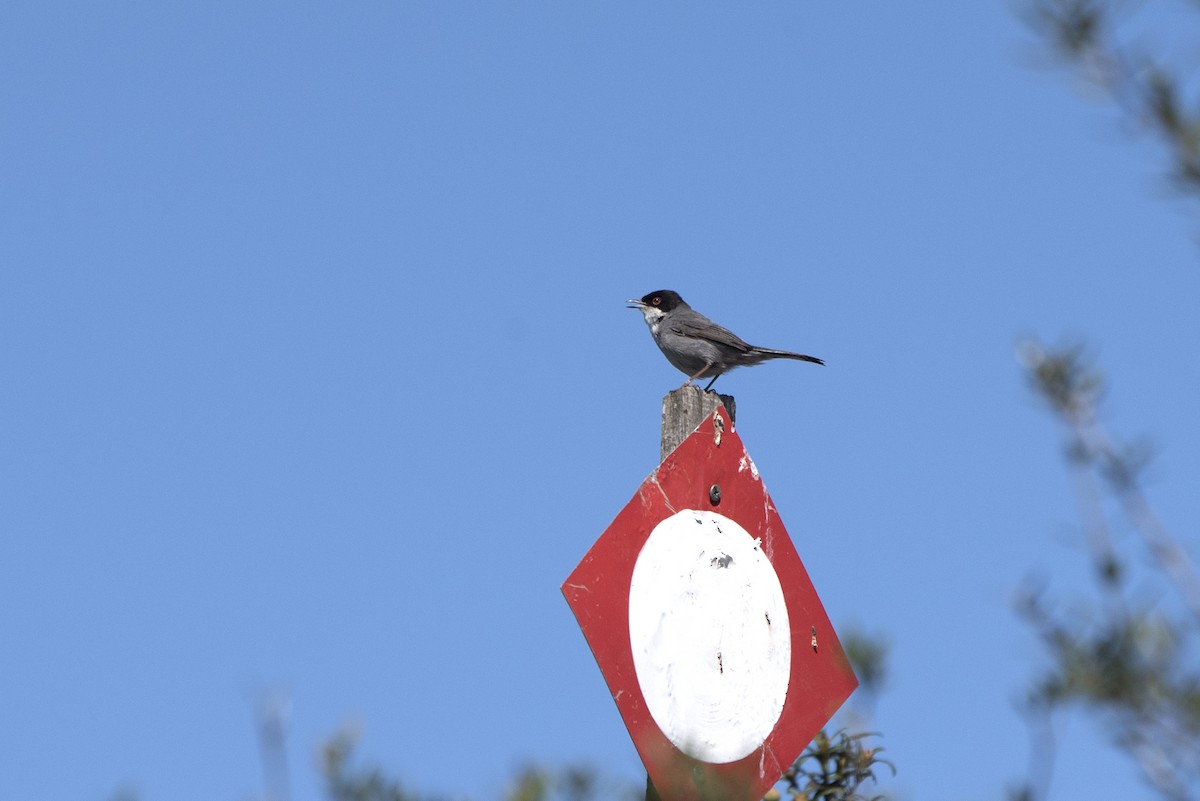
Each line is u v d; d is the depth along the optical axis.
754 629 9.63
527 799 6.88
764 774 9.20
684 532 9.54
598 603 8.85
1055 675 6.54
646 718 8.76
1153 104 7.18
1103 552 6.76
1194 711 6.16
